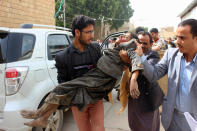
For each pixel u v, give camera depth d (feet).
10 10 20.94
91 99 5.37
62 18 85.76
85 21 5.52
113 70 5.30
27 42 8.62
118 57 5.40
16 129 7.54
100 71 5.45
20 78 7.70
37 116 5.44
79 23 5.54
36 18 25.35
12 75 7.50
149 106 6.60
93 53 6.20
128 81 6.11
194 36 4.70
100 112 6.40
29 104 7.91
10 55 7.80
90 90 5.36
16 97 7.63
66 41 12.10
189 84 5.06
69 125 11.17
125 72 6.19
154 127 7.06
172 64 5.55
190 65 5.09
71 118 12.08
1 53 7.74
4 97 7.60
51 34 10.59
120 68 5.41
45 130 8.73
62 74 6.16
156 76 5.68
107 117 12.23
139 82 6.45
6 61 7.67
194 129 4.83
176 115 5.56
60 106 5.65
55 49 10.54
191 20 4.75
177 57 5.43
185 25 4.74
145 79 6.32
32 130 8.29
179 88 5.38
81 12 96.99
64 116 12.37
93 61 6.16
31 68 8.27
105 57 5.50
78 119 6.61
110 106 14.19
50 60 9.67
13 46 7.97
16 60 7.90
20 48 8.16
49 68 9.37
